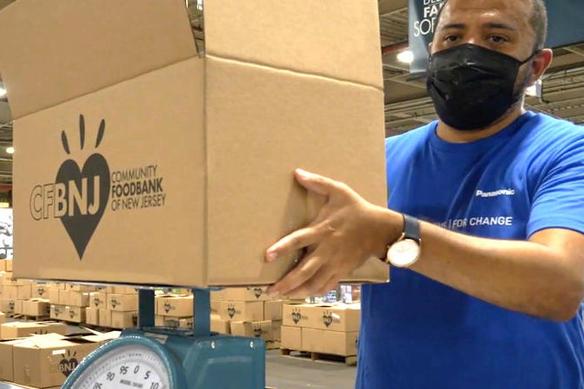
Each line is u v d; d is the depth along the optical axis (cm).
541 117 127
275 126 78
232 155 75
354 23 87
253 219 76
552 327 116
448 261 87
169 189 77
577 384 118
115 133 86
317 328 736
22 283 1130
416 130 145
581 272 94
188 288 81
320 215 81
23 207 105
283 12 80
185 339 87
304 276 79
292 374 664
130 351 91
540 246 92
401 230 84
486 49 126
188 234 75
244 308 807
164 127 78
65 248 95
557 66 986
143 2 78
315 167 82
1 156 1727
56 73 95
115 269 86
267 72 78
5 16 102
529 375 115
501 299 91
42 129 100
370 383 131
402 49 860
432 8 452
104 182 88
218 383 86
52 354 377
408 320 126
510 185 119
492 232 118
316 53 83
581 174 107
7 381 389
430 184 132
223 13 75
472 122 129
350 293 792
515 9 126
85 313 991
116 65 85
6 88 107
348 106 86
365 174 87
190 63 75
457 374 119
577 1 401
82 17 88
